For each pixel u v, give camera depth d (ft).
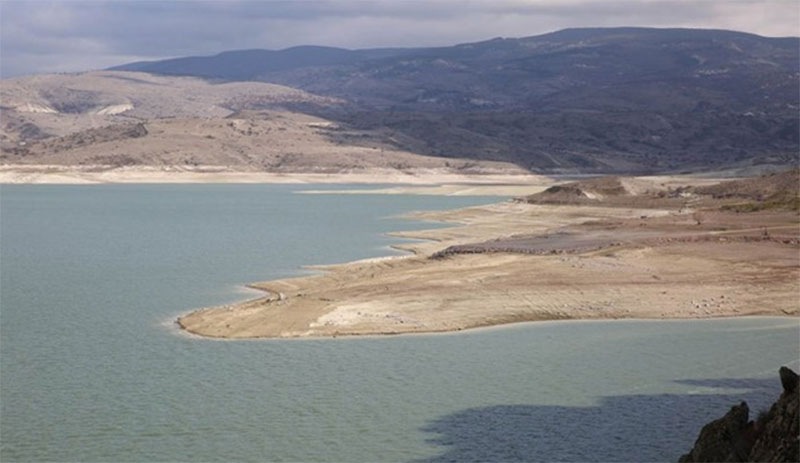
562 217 540.93
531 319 234.99
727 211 492.13
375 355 198.49
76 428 151.33
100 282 301.84
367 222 536.83
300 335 214.69
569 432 149.48
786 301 255.50
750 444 116.67
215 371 185.47
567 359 196.54
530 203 622.95
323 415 157.89
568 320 236.02
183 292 279.69
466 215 562.66
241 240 438.40
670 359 197.06
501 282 268.82
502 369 187.73
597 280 274.16
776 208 487.20
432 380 179.11
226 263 349.20
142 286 292.20
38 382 176.96
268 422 154.20
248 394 169.58
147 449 142.20
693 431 149.79
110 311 247.91
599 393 171.12
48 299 267.80
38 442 144.97
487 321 230.48
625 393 171.12
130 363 190.90
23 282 302.66
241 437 147.23
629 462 136.56
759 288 268.82
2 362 191.72
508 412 159.74
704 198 592.60
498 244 367.04
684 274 285.02
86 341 211.41
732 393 171.42
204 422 154.30
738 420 119.96
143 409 160.76
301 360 193.67
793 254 317.63
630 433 148.87
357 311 233.96
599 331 224.33
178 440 146.00
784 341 214.69
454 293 254.06
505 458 138.31
